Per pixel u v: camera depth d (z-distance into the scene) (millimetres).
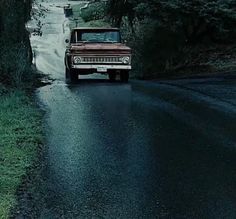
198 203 5336
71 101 11836
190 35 21734
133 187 5832
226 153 7258
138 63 21578
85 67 16484
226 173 6340
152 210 5148
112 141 7973
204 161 6867
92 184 5934
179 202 5363
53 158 6996
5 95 11344
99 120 9594
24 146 7355
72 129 8789
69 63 17188
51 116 9914
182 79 17266
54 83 16172
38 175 6238
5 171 6156
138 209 5176
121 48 16578
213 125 9094
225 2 19672
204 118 9734
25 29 15164
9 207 5148
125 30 22578
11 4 13992
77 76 17016
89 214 5047
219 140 8000
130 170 6473
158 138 8164
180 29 21141
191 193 5633
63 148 7531
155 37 21203
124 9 21609
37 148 7426
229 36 22266
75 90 13945
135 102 11688
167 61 21484
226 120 9523
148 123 9312
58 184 5926
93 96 12695
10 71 13195
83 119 9680
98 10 28922
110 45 17016
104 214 5047
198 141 7949
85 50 16453
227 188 5793
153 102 11680
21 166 6387
